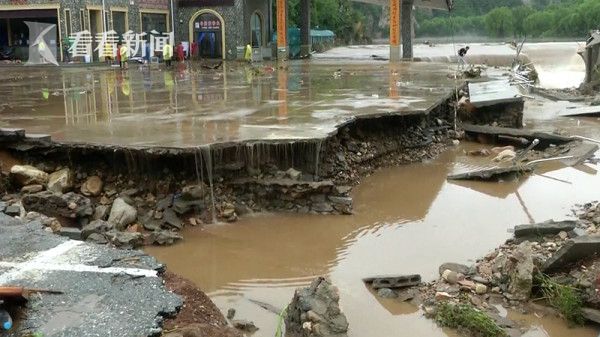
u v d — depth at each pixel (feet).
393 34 123.44
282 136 34.81
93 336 14.48
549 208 33.71
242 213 31.81
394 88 62.49
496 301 22.43
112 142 33.19
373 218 32.04
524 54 144.15
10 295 15.05
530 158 45.16
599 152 46.26
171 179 31.89
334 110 45.19
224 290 23.80
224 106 48.80
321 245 28.40
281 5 129.08
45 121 41.14
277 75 84.33
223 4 123.54
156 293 16.70
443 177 40.55
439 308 21.66
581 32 235.61
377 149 42.32
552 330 20.49
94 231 26.96
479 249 27.73
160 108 47.93
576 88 94.48
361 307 22.21
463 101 58.39
